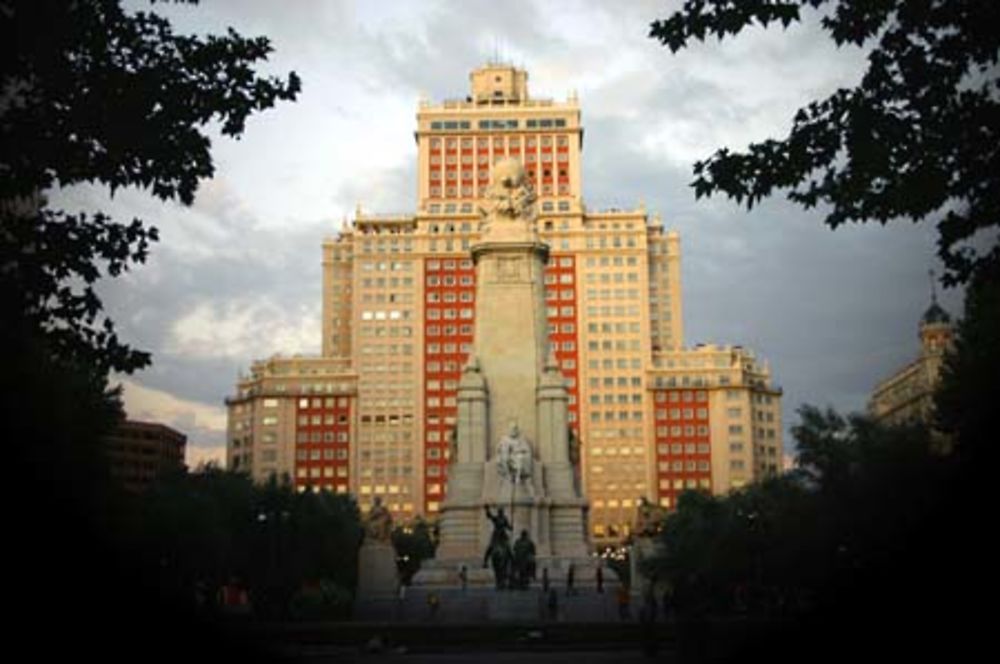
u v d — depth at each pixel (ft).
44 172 87.86
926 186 83.92
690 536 269.64
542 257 354.54
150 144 89.61
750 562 244.22
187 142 90.94
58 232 90.07
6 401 73.51
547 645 198.39
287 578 309.83
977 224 84.84
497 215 354.74
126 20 90.43
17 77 86.89
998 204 83.66
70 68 88.17
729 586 251.39
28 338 91.86
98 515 58.85
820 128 87.51
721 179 89.10
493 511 318.04
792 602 150.20
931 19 83.25
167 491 264.31
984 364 131.03
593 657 167.94
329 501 386.93
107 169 89.51
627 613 252.21
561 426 335.67
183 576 229.45
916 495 140.77
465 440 332.80
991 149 82.94
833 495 168.35
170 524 215.51
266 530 309.83
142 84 88.79
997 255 87.25
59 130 87.45
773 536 202.49
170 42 92.68
